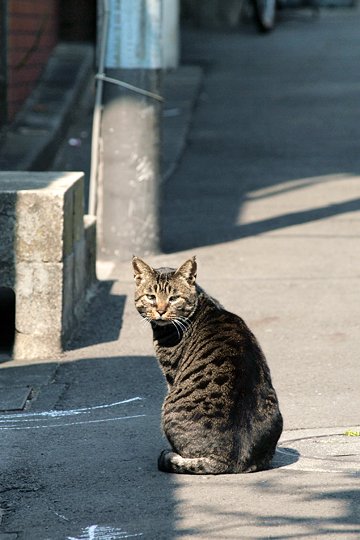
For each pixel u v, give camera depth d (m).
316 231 18.81
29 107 27.31
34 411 11.16
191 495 8.66
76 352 13.13
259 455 9.05
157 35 16.89
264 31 45.00
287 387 11.68
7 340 13.67
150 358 12.84
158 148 17.14
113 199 17.14
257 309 14.56
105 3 16.78
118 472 9.25
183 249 17.84
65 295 13.16
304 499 8.54
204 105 31.44
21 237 12.88
